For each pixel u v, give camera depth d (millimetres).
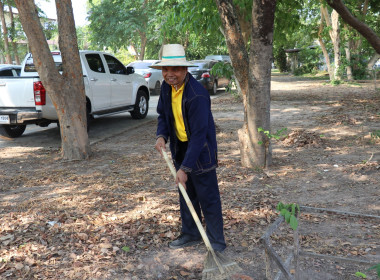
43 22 30953
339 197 4863
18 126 9578
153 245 3740
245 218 4277
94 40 35750
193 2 8812
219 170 6141
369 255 3387
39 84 8102
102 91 9844
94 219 4398
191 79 3113
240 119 11266
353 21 6656
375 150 7012
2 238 3922
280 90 20422
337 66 23812
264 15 5469
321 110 12375
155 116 12578
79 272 3273
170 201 4914
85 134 7238
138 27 32906
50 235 4004
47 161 7168
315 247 3582
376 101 13758
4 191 5562
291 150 7320
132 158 7199
